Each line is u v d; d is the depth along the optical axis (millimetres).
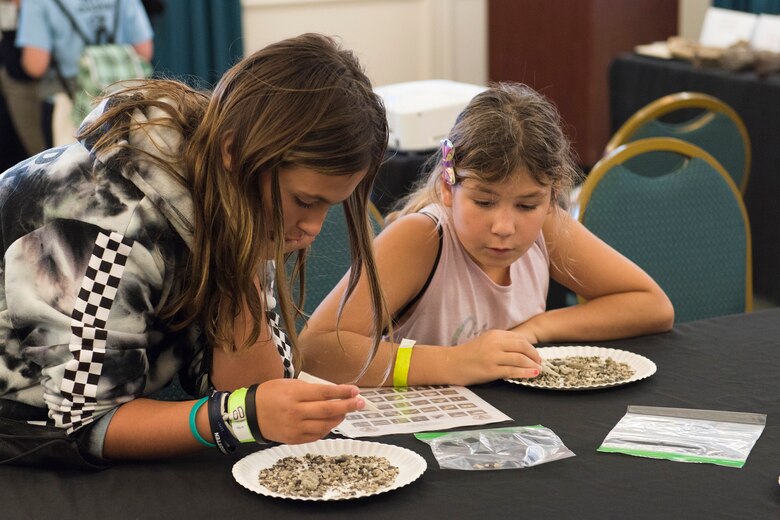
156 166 1198
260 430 1191
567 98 5816
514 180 1565
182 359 1342
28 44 4461
